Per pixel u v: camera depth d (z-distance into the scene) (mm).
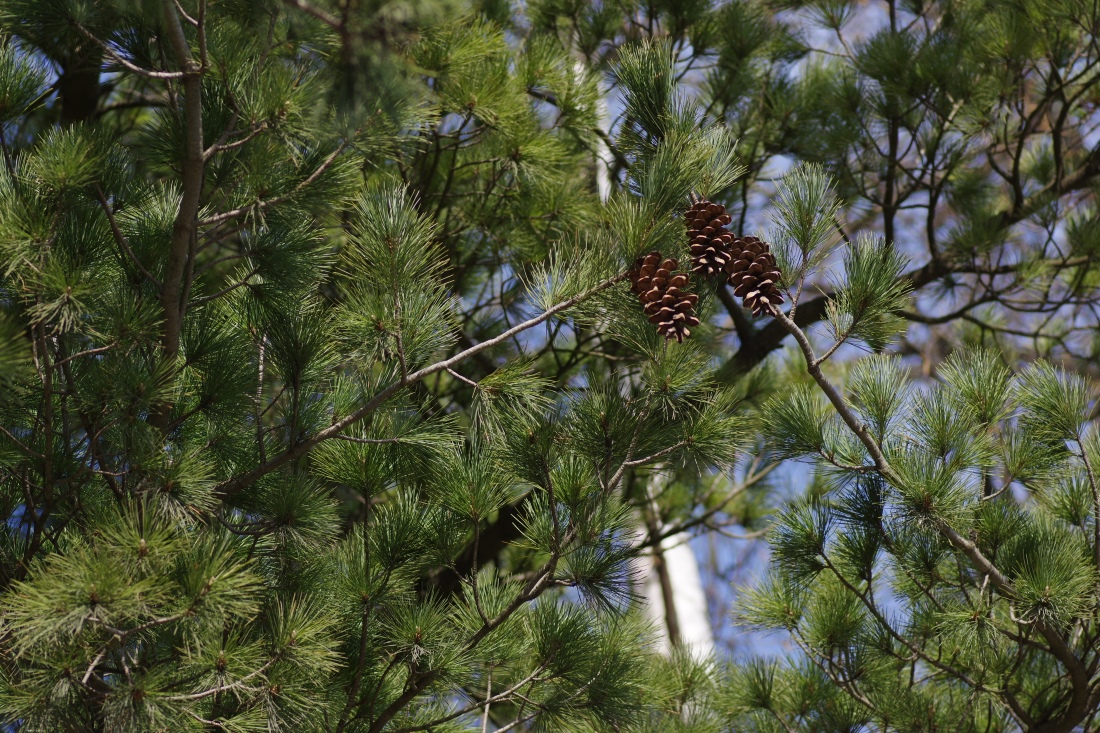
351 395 9484
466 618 9555
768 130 10516
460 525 9531
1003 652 9609
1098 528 9547
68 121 10094
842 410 9500
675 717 9898
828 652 9727
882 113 10484
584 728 9695
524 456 9469
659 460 9516
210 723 9281
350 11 9203
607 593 9500
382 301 9391
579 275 9438
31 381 9344
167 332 9344
